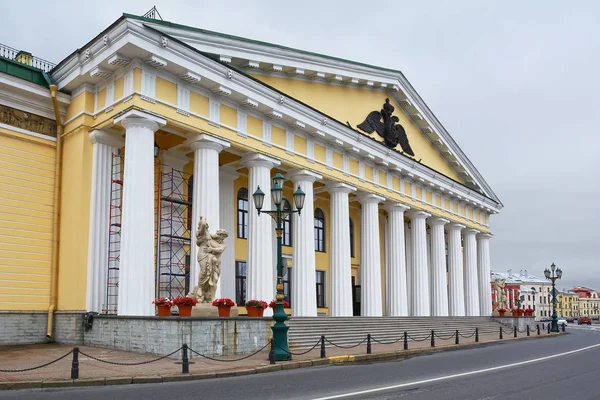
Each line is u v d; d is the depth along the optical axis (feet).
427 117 123.85
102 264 68.95
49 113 73.56
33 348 62.39
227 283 90.74
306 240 88.74
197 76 70.74
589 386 42.63
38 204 71.36
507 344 92.32
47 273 70.90
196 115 72.18
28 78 71.77
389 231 113.19
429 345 80.84
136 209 64.13
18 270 68.59
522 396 37.27
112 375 42.39
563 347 85.97
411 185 118.21
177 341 53.83
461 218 139.74
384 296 134.31
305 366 53.93
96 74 68.44
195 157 74.23
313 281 88.89
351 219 130.62
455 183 131.54
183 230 84.43
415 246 119.85
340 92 100.48
